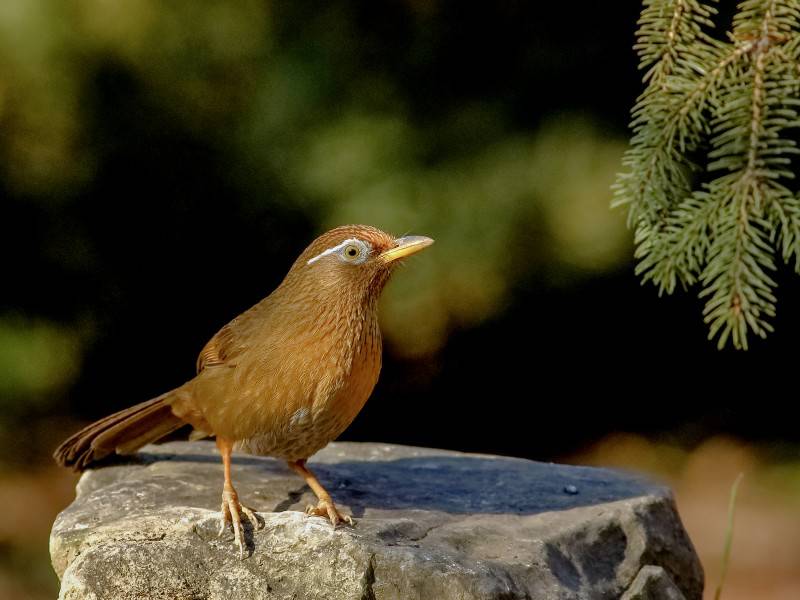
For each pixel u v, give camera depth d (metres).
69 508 6.69
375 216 14.33
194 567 5.91
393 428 17.70
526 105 14.66
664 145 6.12
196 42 14.37
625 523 6.83
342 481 7.44
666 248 6.09
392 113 14.47
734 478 16.36
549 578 6.09
